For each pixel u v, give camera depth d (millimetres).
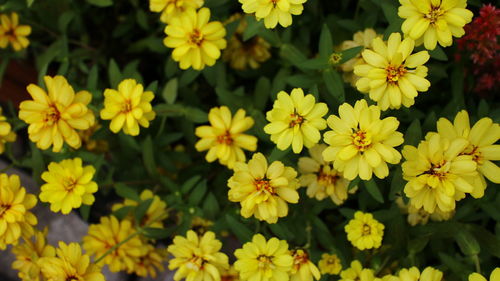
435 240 759
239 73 845
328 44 725
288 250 728
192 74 793
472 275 669
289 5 688
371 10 773
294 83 750
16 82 903
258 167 689
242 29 814
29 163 794
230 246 839
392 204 749
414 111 737
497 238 729
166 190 835
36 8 848
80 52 889
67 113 711
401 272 688
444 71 752
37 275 744
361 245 729
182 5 755
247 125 750
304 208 769
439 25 667
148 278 910
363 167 664
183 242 721
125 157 836
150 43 835
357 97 756
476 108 790
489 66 760
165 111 800
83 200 735
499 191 729
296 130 681
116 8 918
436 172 660
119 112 728
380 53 674
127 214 783
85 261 717
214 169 856
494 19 723
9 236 726
